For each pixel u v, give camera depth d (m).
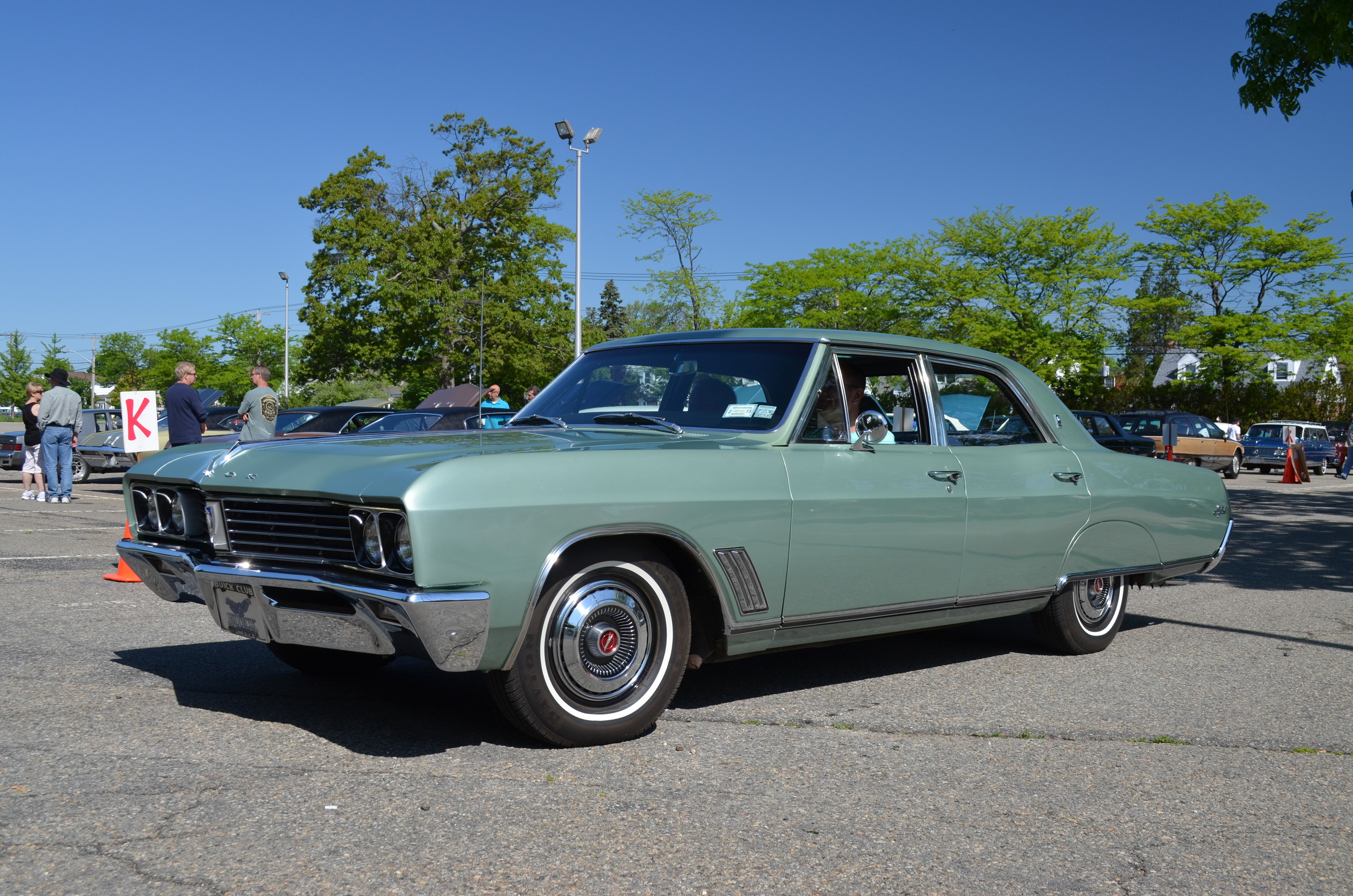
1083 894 2.57
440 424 13.59
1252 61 12.70
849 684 4.70
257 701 4.07
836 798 3.19
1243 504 18.06
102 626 5.53
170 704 4.00
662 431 4.13
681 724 3.94
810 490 3.98
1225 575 8.99
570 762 3.43
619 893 2.47
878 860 2.73
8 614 5.83
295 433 13.60
